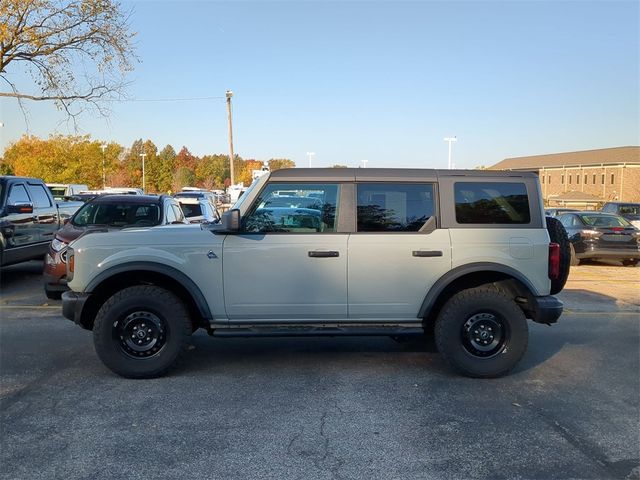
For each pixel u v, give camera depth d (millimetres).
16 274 12156
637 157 66438
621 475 3604
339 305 5426
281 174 5473
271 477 3516
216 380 5363
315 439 4070
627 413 4660
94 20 16844
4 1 15297
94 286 5270
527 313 5781
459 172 5566
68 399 4824
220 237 5371
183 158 105938
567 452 3918
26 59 16766
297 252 5363
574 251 15844
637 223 20062
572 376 5645
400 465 3695
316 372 5648
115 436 4082
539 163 84062
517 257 5449
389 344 6781
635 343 7055
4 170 57344
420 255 5398
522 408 4742
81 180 54969
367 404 4781
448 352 5422
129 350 5320
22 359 5977
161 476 3510
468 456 3836
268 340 6898
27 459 3715
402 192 5512
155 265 5277
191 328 5410
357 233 5430
